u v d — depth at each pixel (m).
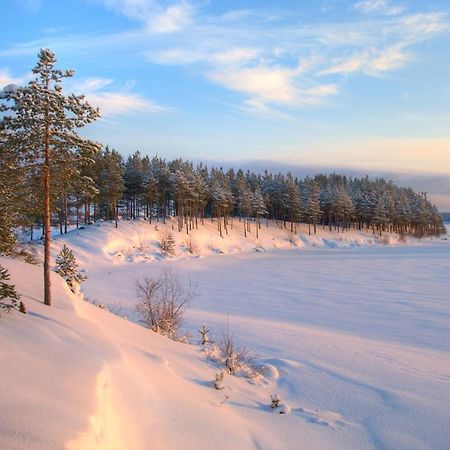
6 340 5.90
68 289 13.38
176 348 10.37
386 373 10.28
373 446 6.31
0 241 14.23
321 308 22.80
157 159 98.00
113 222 67.88
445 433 6.80
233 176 122.25
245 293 28.72
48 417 4.06
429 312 20.92
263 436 6.18
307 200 105.62
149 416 5.50
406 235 123.00
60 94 11.43
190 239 71.88
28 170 11.32
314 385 9.23
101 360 6.18
